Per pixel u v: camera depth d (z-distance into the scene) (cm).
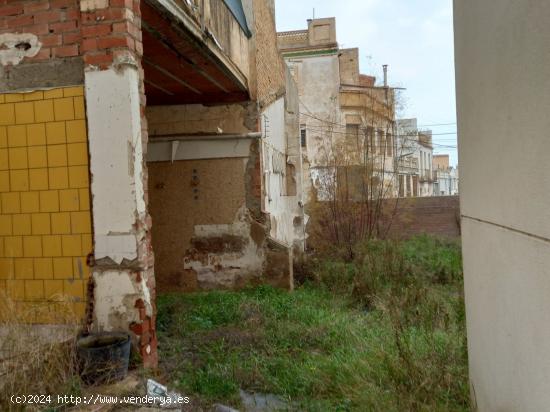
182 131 795
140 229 347
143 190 356
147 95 780
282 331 525
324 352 478
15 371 285
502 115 240
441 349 425
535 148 190
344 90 2305
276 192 992
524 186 206
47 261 358
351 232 1262
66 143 354
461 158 369
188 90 755
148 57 578
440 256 1086
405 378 364
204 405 339
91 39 345
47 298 357
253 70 775
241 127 784
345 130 2278
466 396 349
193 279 794
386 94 1747
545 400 183
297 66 2342
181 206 794
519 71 209
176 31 489
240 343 488
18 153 362
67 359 311
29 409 267
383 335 495
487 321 286
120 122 343
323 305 684
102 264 346
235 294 716
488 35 266
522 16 203
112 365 312
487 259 283
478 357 316
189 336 509
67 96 354
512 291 228
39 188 359
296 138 1234
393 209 1448
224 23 628
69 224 354
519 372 220
